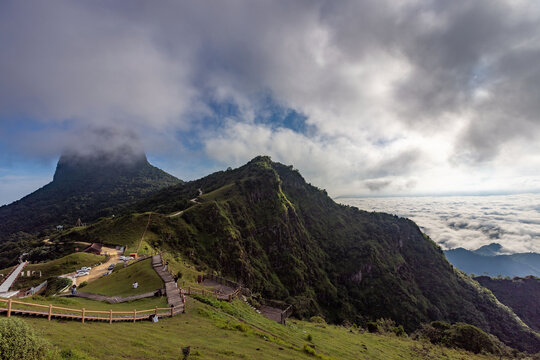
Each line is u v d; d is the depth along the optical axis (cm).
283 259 16500
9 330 1266
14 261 11575
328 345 4069
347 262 19762
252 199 18988
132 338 2097
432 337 7200
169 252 10725
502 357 6294
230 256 13088
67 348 1587
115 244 10194
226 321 3325
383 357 4356
